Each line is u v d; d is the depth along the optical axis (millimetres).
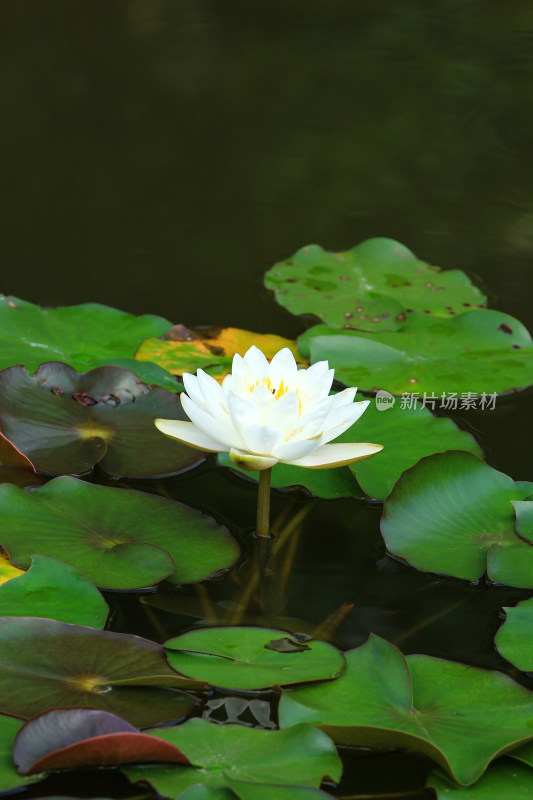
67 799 2377
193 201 2990
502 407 2664
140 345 2699
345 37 4832
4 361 2650
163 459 2582
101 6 5133
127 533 2516
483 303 2805
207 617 2480
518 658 2449
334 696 2422
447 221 2969
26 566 2484
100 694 2416
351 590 2506
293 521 2555
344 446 2508
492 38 4859
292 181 3176
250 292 2818
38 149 3307
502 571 2500
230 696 2434
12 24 4699
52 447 2576
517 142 3596
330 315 2770
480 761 2391
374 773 2404
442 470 2553
